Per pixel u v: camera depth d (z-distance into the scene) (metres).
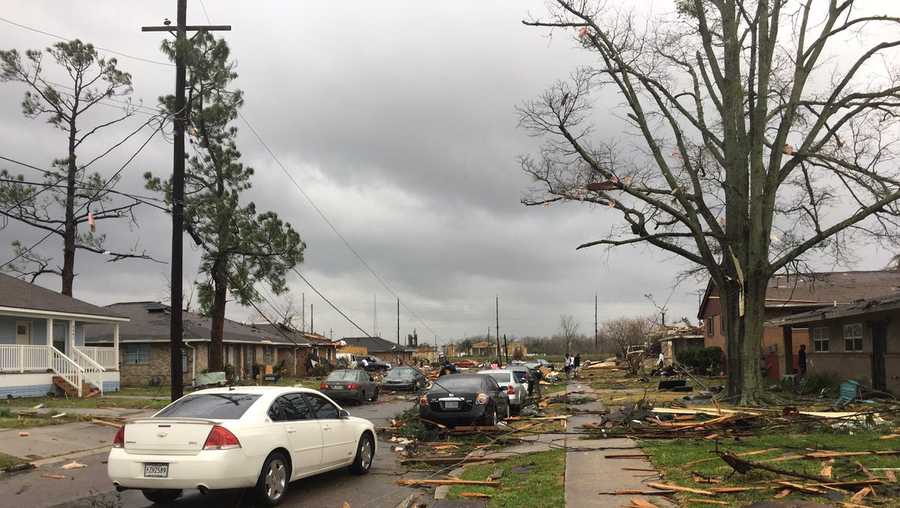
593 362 75.31
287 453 9.12
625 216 20.47
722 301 20.41
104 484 10.23
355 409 24.45
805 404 18.58
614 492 8.23
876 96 19.23
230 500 9.12
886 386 21.39
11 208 31.27
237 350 44.75
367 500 9.16
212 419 8.54
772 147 19.97
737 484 8.15
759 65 19.88
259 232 30.27
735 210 20.20
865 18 19.17
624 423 14.52
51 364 27.14
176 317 17.28
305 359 56.16
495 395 16.70
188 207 28.94
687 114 21.28
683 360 45.69
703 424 13.12
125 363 39.34
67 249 34.78
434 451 13.29
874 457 9.66
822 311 25.70
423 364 80.12
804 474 8.27
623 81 21.00
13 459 11.70
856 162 20.30
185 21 19.06
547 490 8.73
